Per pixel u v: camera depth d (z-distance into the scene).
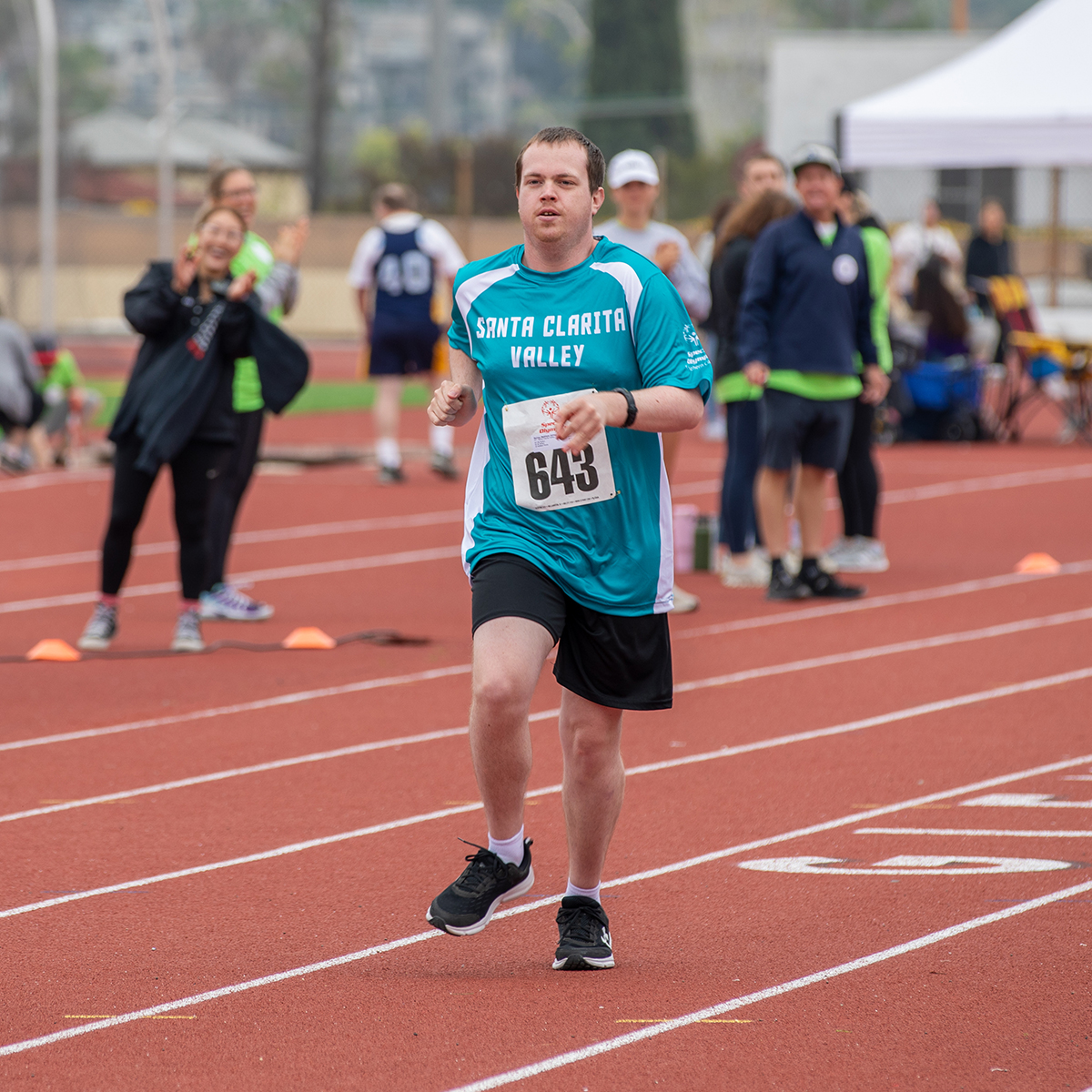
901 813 21.47
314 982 15.80
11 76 105.50
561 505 15.66
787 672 29.92
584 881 16.30
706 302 35.22
